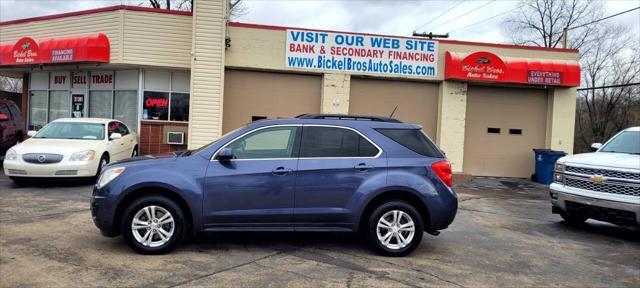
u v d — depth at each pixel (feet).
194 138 46.65
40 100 59.82
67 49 49.34
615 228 29.89
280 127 20.79
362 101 50.57
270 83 49.42
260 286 16.33
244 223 19.88
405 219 20.56
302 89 49.85
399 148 20.92
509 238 25.31
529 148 53.88
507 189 46.14
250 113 49.24
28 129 60.49
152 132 52.06
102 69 54.19
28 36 55.67
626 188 25.41
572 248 23.82
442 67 50.47
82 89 56.13
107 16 49.93
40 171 34.99
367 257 20.27
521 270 19.56
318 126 20.93
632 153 29.07
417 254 21.16
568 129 52.90
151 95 52.31
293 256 20.07
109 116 54.39
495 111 53.31
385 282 17.19
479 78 49.08
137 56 49.44
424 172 20.62
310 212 20.04
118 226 19.84
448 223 20.77
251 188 19.83
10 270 17.25
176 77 52.75
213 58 46.68
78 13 51.72
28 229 23.06
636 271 20.22
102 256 19.21
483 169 53.31
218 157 19.83
